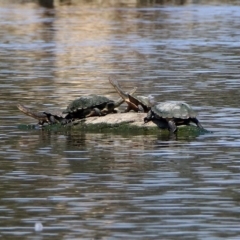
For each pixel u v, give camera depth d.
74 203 53.50
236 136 73.81
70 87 106.50
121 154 67.12
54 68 127.06
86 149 69.19
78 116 78.75
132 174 60.59
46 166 63.38
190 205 52.84
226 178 59.28
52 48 156.88
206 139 72.56
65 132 76.75
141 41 168.75
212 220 49.91
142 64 131.62
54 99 95.75
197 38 173.62
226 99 94.69
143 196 54.88
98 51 151.88
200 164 63.47
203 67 126.25
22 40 171.38
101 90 103.94
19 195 55.41
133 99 78.31
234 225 49.00
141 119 76.44
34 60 137.38
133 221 49.84
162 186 57.31
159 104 76.44
